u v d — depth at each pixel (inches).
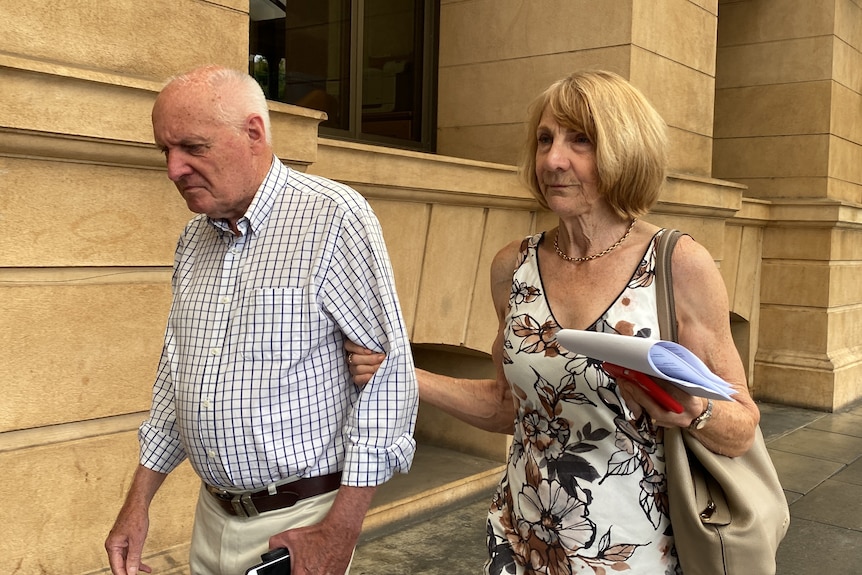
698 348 67.6
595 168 68.5
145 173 117.4
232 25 128.3
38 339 108.0
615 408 66.5
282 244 70.9
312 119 132.6
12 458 105.9
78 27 107.7
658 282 67.6
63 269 110.3
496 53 229.3
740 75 343.9
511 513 76.2
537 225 214.2
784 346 336.2
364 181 158.4
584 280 70.9
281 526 72.6
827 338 325.4
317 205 71.4
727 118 348.5
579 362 67.2
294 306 69.2
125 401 117.9
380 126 226.1
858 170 353.4
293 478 72.3
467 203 189.8
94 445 114.7
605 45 211.8
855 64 341.1
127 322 117.5
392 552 160.7
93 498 115.0
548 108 71.1
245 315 70.0
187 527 127.1
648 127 67.6
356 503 70.2
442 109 240.7
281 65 194.7
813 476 229.1
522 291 75.0
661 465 67.9
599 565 67.7
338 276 69.9
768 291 338.6
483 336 200.8
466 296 195.0
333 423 73.2
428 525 178.1
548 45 220.4
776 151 336.2
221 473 72.5
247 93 70.8
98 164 111.7
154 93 111.7
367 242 71.0
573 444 69.2
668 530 68.5
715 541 64.2
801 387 327.9
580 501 68.3
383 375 70.9
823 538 179.8
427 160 172.2
